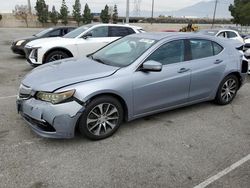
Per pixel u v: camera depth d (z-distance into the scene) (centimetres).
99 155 377
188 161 369
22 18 5953
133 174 338
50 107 371
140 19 7806
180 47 495
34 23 6053
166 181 326
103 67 440
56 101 372
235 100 633
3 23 5841
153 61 435
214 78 545
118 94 415
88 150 389
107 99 409
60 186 312
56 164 354
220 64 549
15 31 3644
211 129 471
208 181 328
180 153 388
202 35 542
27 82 410
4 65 1032
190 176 337
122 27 1026
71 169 344
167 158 374
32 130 432
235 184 324
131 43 501
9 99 600
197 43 523
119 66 443
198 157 379
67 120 378
